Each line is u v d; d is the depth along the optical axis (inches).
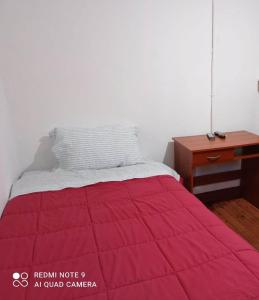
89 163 77.2
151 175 73.0
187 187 86.0
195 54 88.8
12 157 77.0
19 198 62.4
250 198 98.7
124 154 79.9
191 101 93.2
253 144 83.8
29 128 82.2
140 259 40.5
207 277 36.0
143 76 86.3
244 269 37.1
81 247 44.2
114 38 80.8
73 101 83.0
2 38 73.4
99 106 85.4
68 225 51.1
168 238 45.4
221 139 89.7
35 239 46.9
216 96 95.2
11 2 71.5
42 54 77.0
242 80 96.3
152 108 90.2
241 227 84.1
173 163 98.1
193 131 96.8
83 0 75.8
